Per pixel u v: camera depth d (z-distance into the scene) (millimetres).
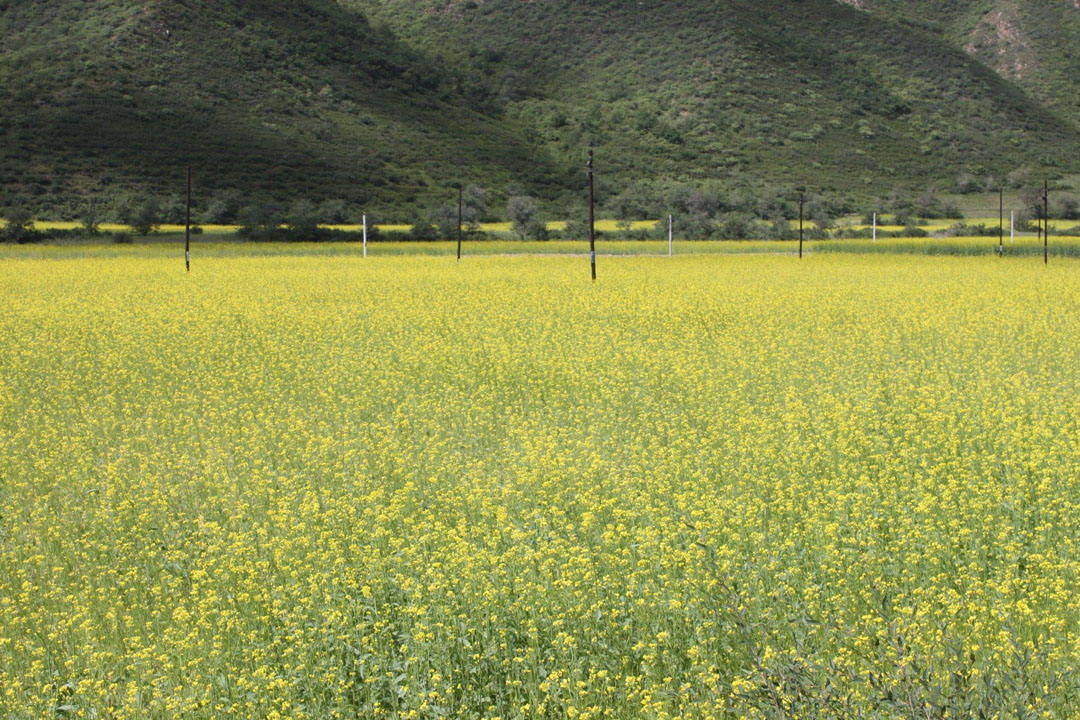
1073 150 125812
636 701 6359
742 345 20172
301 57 121438
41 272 41500
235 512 10227
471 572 7781
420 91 126875
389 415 14789
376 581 7875
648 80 135125
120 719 6410
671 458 11312
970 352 18766
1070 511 9188
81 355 19797
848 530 8719
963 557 8258
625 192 99125
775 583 7742
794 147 117688
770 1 159125
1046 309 25781
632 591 7418
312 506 9617
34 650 7152
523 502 10180
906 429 12695
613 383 16203
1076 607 7094
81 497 11117
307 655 6824
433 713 6281
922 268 44062
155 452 12711
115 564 9023
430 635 6867
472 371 17656
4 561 9094
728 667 6660
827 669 5922
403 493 10227
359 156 101750
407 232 72250
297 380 17234
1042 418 12945
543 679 6613
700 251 61344
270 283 35875
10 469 12086
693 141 117812
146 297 30922
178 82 105250
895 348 19781
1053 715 5785
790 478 10484
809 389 15969
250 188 87375
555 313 25672
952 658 5801
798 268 44281
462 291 32031
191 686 6684
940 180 111875
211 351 20047
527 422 13695
